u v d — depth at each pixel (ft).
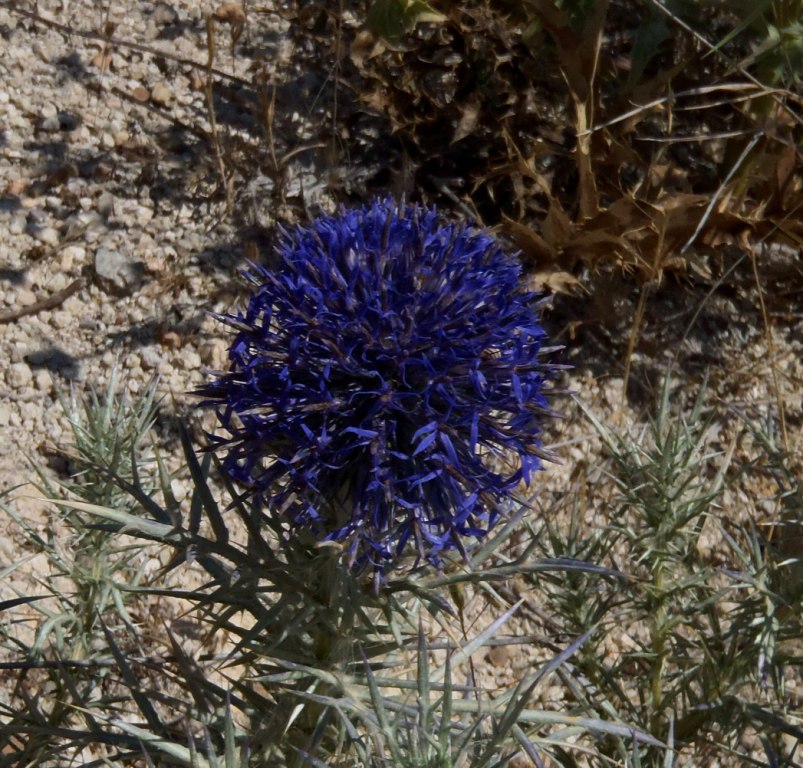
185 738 0.51
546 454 0.43
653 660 0.61
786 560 0.56
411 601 0.53
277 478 0.42
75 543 0.59
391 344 0.41
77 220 0.90
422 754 0.38
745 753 0.73
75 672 0.59
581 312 0.91
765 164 0.89
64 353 0.84
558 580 0.62
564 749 0.62
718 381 0.91
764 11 0.88
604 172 0.91
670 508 0.59
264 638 0.50
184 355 0.85
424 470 0.42
